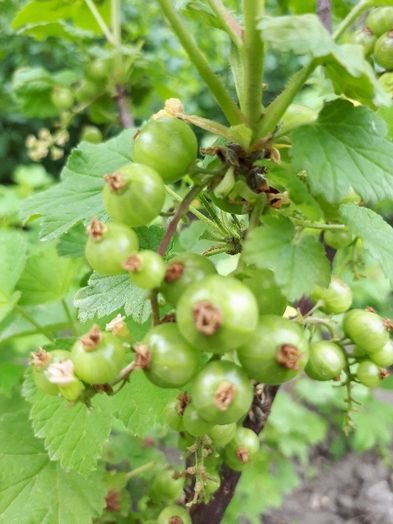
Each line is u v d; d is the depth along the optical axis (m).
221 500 0.08
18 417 0.10
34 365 0.05
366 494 0.24
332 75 0.06
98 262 0.05
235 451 0.07
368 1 0.06
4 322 0.11
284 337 0.05
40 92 0.16
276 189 0.06
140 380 0.09
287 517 0.23
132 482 0.13
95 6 0.14
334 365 0.07
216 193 0.05
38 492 0.09
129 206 0.05
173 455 0.19
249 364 0.05
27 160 0.38
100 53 0.14
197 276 0.05
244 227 0.07
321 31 0.05
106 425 0.09
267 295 0.05
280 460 0.21
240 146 0.06
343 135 0.06
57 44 0.20
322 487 0.25
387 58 0.08
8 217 0.19
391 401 0.28
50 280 0.10
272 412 0.20
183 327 0.05
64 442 0.08
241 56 0.06
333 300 0.08
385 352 0.07
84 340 0.05
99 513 0.09
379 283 0.24
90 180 0.09
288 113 0.06
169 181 0.06
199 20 0.08
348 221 0.06
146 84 0.15
